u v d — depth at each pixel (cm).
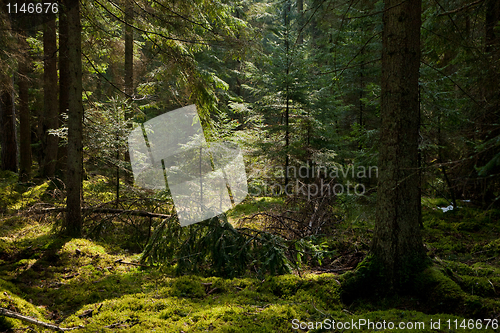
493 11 633
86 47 848
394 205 356
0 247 473
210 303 357
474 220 686
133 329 296
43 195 794
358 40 734
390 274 355
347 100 1116
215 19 777
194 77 708
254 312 326
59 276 421
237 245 454
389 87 356
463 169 555
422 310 328
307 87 890
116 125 630
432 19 525
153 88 822
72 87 552
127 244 579
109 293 382
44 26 861
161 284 410
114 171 711
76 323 312
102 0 735
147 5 710
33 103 1281
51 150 947
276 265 439
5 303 316
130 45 1023
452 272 358
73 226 558
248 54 736
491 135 605
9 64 792
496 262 464
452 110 637
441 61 848
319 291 366
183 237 476
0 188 849
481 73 599
